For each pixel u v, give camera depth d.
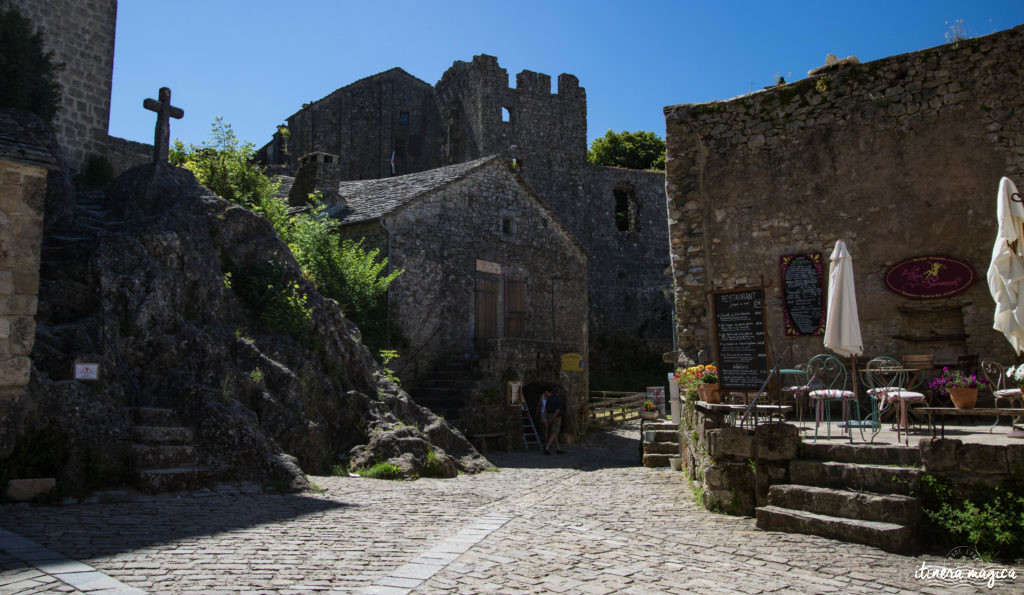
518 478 10.34
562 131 35.59
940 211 9.00
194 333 9.09
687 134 10.52
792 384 9.52
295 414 9.27
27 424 6.67
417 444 10.10
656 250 36.81
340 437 10.26
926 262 8.98
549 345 18.22
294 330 10.65
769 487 6.23
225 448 7.89
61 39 15.77
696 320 10.09
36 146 7.27
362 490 8.07
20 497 6.20
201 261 10.18
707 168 10.41
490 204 19.41
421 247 17.23
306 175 19.09
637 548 5.29
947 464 5.36
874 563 4.83
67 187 11.05
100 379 7.68
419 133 39.38
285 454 8.27
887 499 5.36
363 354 12.26
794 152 9.89
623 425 22.47
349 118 37.78
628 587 4.27
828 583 4.39
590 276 34.78
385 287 15.73
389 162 38.06
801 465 6.16
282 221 15.11
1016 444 5.15
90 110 16.27
